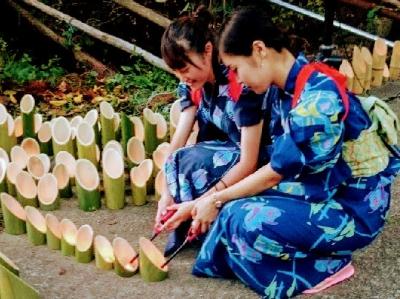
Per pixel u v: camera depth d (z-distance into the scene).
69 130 2.91
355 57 3.66
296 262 2.03
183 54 2.07
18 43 4.74
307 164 1.81
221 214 2.03
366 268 2.20
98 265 2.21
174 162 2.28
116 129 3.08
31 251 2.33
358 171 1.95
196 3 4.67
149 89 4.07
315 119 1.77
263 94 2.03
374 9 4.58
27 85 4.14
